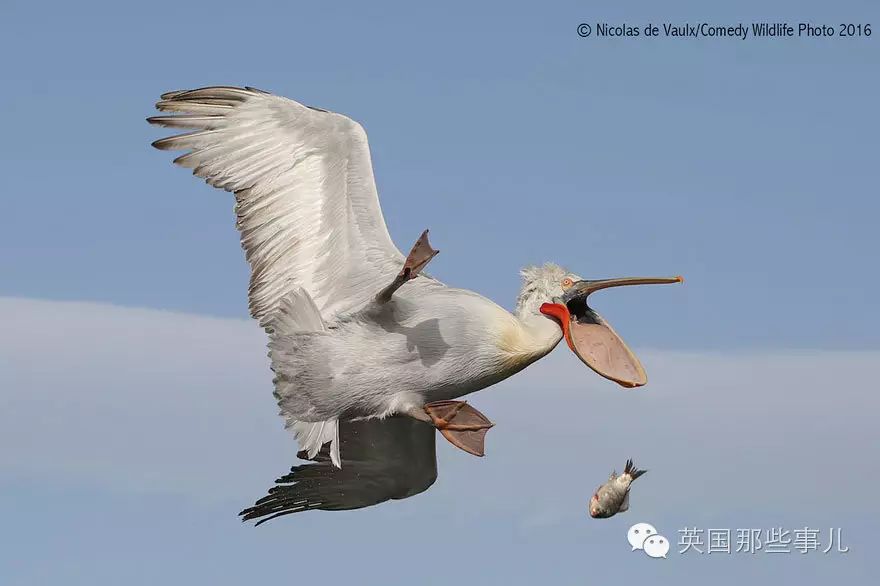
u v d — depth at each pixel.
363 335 13.16
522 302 14.17
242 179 14.46
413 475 15.12
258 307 14.30
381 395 13.22
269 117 14.46
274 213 14.31
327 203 14.15
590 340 14.12
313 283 14.04
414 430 14.86
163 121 14.70
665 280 14.23
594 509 14.15
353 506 15.36
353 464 15.18
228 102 14.62
